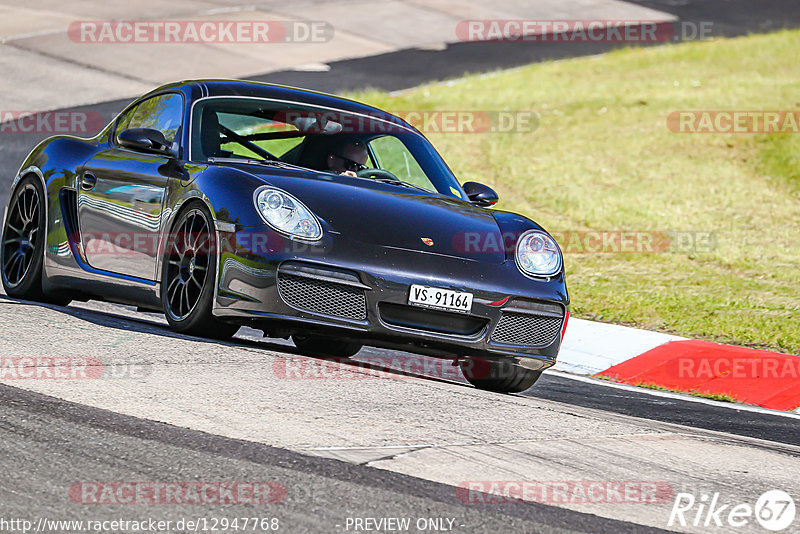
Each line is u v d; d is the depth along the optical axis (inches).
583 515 470.0
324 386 670.5
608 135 2469.2
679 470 574.9
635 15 4133.9
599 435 639.1
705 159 2276.1
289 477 477.1
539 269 816.9
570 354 1117.1
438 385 741.9
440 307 757.9
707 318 1270.9
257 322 744.3
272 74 2945.4
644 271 1539.1
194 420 554.9
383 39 3563.0
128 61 2928.2
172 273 815.1
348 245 749.9
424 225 799.1
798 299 1392.7
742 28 3912.4
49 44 3004.4
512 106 2733.8
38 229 967.6
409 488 479.8
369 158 922.7
